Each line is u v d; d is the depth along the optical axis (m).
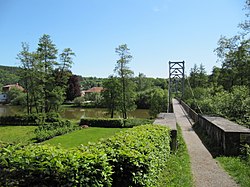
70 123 25.27
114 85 37.72
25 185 3.33
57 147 4.21
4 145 4.18
